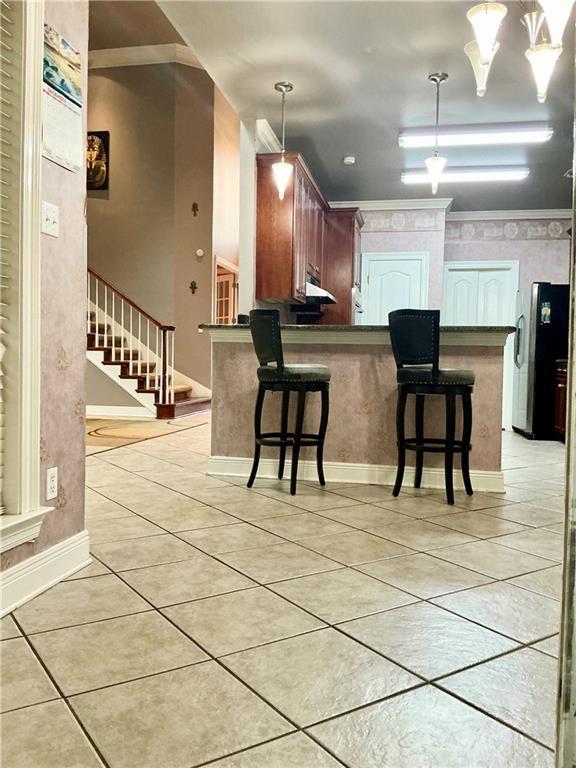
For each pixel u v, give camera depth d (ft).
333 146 18.51
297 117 16.33
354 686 4.71
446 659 5.16
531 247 25.77
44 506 6.59
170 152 25.59
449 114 15.94
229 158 27.73
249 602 6.27
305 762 3.82
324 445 12.76
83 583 6.75
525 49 12.35
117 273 26.18
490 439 12.10
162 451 15.96
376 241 25.27
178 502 10.58
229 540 8.38
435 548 8.19
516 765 3.83
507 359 25.68
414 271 25.03
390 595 6.52
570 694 2.69
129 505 10.30
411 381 11.04
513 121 16.22
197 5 11.27
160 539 8.38
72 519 7.21
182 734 4.07
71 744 3.95
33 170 6.33
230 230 28.02
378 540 8.50
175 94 25.41
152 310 25.98
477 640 5.52
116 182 26.08
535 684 4.79
